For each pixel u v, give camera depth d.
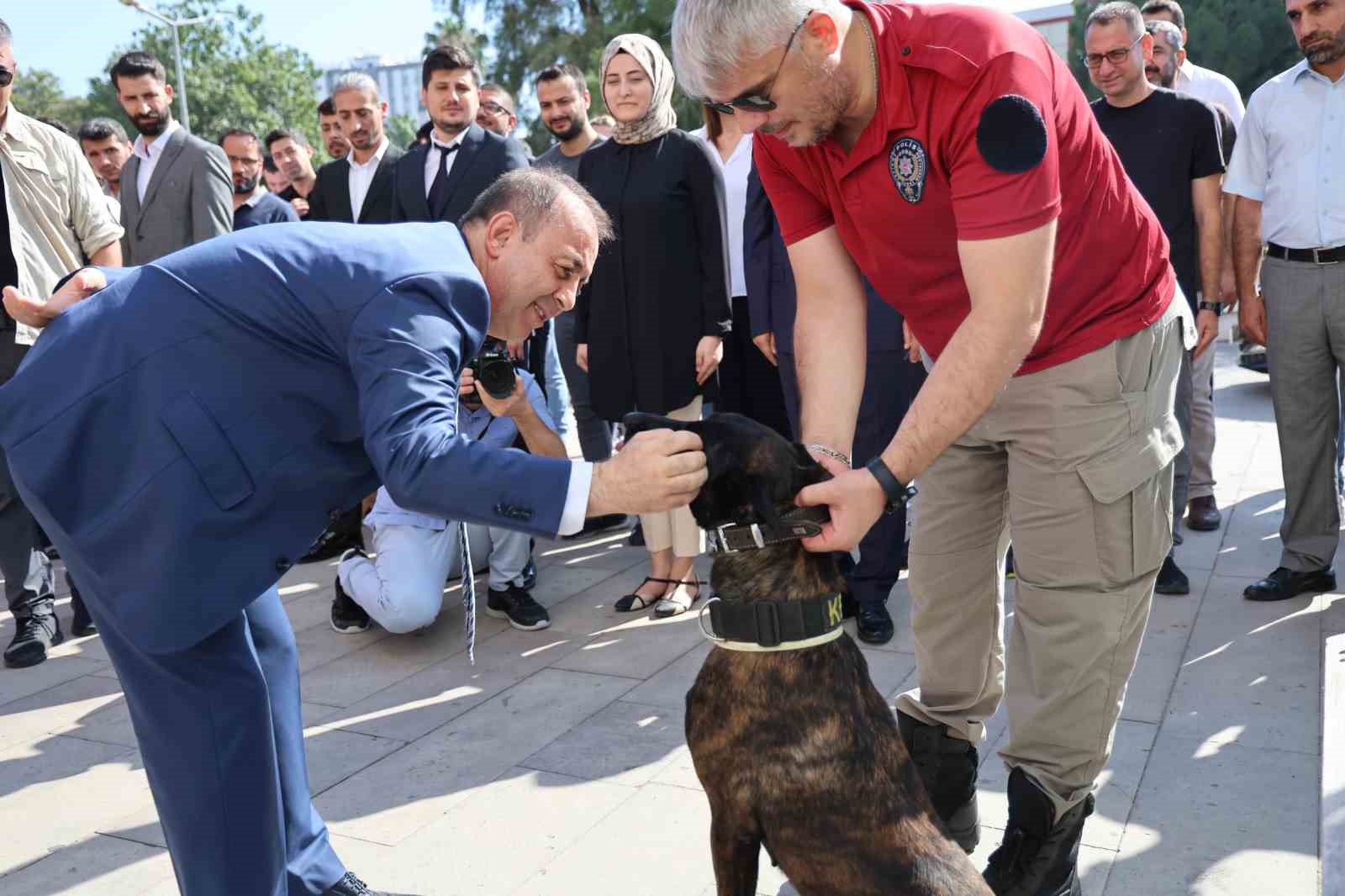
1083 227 2.08
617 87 4.30
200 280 1.92
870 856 1.90
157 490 1.84
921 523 2.50
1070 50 27.61
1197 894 2.38
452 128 4.99
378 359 1.78
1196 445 5.07
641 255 4.35
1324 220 3.87
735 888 2.08
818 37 1.83
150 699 2.07
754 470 1.97
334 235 1.96
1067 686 2.26
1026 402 2.22
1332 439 4.00
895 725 2.07
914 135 1.96
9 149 4.15
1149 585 2.28
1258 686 3.36
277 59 52.97
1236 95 5.69
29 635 4.34
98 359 1.89
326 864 2.42
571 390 5.78
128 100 5.25
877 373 4.00
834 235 2.42
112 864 2.79
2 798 3.18
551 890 2.52
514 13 27.17
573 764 3.14
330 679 3.94
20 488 1.95
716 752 2.02
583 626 4.34
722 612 2.02
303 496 1.95
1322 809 2.16
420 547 4.19
